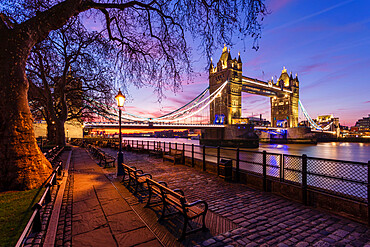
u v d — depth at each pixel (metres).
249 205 4.60
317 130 163.38
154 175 7.71
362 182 3.74
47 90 16.61
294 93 174.00
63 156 13.84
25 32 5.13
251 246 2.95
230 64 116.00
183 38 6.23
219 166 7.16
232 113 113.81
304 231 3.41
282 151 79.19
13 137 4.93
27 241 2.79
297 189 4.82
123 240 3.04
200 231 3.37
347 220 3.80
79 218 3.79
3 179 4.80
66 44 11.52
